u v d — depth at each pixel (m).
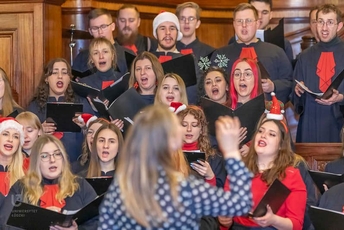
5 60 7.96
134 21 8.91
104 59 7.81
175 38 8.15
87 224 5.52
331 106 7.73
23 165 6.42
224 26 10.78
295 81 7.64
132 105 6.82
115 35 9.91
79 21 9.64
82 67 8.61
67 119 6.96
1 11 7.94
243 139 6.33
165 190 3.61
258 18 8.38
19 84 7.92
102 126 6.43
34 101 7.57
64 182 5.74
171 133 3.65
